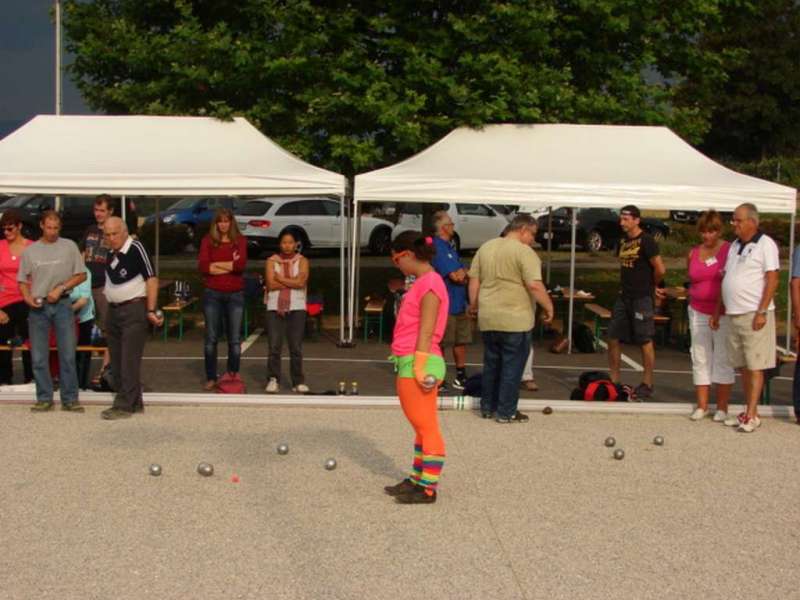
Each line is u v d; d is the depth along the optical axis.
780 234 35.12
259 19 17.39
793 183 48.72
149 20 18.58
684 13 18.20
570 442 9.17
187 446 8.76
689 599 5.59
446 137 15.88
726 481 8.00
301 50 16.66
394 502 7.23
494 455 8.65
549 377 13.23
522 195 13.95
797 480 8.06
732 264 9.62
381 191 14.13
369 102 16.17
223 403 10.40
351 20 17.06
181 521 6.75
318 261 28.25
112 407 9.92
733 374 10.10
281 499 7.26
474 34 16.86
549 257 19.72
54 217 9.74
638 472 8.20
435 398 7.15
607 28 17.36
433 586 5.68
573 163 14.95
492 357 9.95
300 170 14.16
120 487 7.51
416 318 7.05
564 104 16.98
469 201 14.00
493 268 9.74
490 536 6.55
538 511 7.11
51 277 9.72
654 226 34.53
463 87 16.41
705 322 10.12
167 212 31.44
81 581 5.68
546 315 9.65
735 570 6.05
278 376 11.43
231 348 11.20
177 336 16.30
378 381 12.50
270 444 8.87
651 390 11.41
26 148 14.66
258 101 17.25
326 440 9.05
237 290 11.16
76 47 18.69
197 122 15.61
